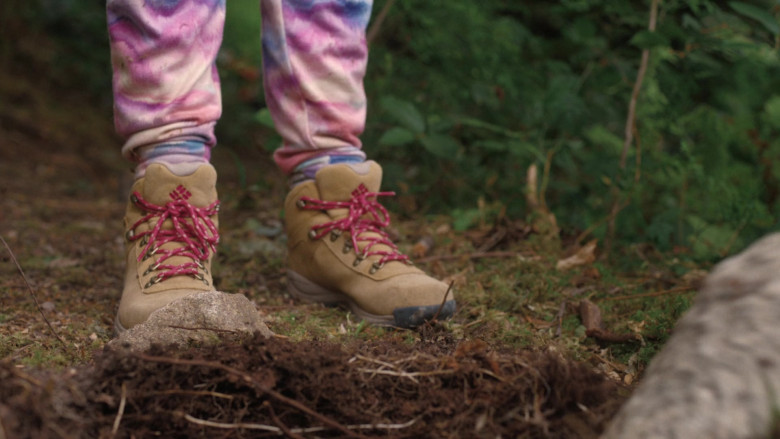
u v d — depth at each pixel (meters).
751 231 2.42
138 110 1.61
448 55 3.10
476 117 3.09
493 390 1.25
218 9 1.68
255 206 3.14
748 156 2.72
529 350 1.56
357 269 1.82
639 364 1.58
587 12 2.79
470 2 3.10
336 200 1.89
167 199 1.64
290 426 1.21
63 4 6.01
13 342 1.52
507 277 2.17
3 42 5.62
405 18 3.25
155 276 1.59
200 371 1.24
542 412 1.21
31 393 1.12
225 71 3.81
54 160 4.51
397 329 1.74
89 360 1.42
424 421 1.21
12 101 5.19
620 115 3.02
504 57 3.04
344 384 1.25
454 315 1.80
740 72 2.67
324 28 1.82
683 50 2.58
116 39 1.59
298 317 1.83
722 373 0.91
